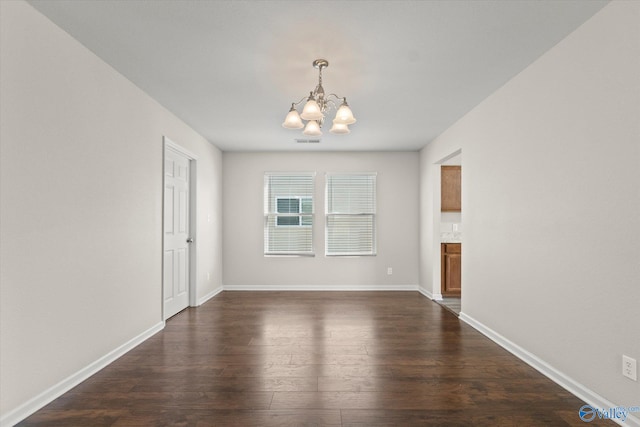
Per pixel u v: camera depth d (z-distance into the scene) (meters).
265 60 2.85
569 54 2.45
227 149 6.09
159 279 3.88
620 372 2.03
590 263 2.25
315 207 6.26
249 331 3.80
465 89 3.43
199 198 5.12
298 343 3.41
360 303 5.20
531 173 2.88
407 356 3.08
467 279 4.13
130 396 2.35
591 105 2.24
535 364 2.81
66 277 2.46
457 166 6.06
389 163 6.25
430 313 4.60
